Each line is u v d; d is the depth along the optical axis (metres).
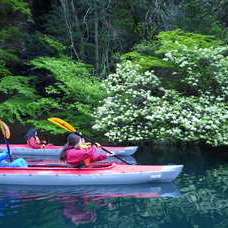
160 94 8.62
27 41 11.47
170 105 6.96
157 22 11.59
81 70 9.12
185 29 10.16
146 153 7.33
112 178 4.93
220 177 5.16
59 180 4.91
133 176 4.94
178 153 7.18
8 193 4.53
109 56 12.09
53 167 5.30
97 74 10.91
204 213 3.70
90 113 8.34
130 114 7.09
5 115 8.50
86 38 12.31
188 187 4.71
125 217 3.61
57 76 8.73
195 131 6.84
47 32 12.29
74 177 4.91
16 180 4.96
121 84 8.44
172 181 5.04
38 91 10.96
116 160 6.68
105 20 11.63
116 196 4.37
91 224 3.42
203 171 5.57
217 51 7.36
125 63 8.15
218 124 6.47
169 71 8.83
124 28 12.05
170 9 11.54
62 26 11.54
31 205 4.01
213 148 7.52
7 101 8.64
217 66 7.07
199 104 6.84
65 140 9.35
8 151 5.57
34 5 12.64
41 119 9.48
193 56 7.67
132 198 4.27
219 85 7.48
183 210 3.81
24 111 8.55
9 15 11.42
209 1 11.05
